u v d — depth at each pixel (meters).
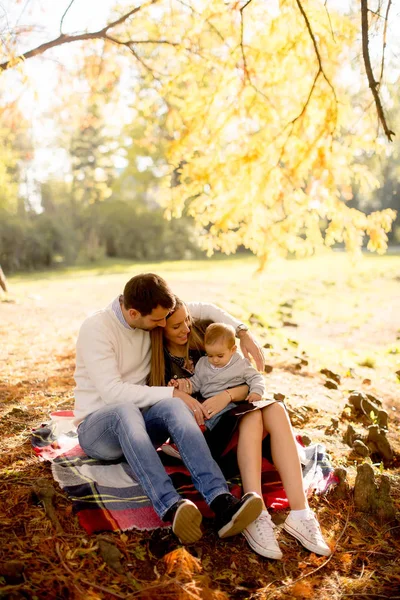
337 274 19.55
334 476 3.42
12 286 17.59
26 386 5.18
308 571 2.71
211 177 6.78
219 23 6.55
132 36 7.47
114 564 2.57
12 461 3.43
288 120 6.59
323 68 6.31
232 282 17.42
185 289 15.48
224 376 3.30
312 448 3.64
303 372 6.12
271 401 3.11
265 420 3.08
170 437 3.15
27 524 2.77
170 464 3.21
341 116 6.45
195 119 6.78
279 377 5.75
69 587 2.39
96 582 2.46
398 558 2.87
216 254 36.28
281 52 6.36
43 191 32.66
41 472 3.28
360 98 6.45
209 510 2.98
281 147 6.56
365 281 17.55
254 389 3.21
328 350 7.86
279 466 2.99
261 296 14.12
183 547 2.71
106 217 33.81
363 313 11.84
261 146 6.60
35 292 14.87
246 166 6.63
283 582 2.62
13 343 7.41
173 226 34.34
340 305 13.07
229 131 6.73
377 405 5.11
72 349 7.09
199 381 3.38
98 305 12.15
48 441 3.67
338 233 6.61
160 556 2.69
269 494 3.15
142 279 3.16
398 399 5.71
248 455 2.97
